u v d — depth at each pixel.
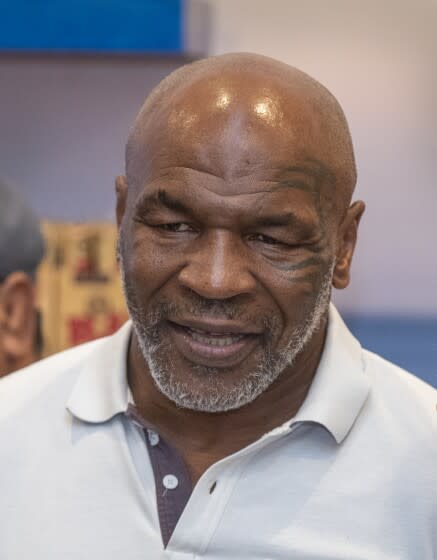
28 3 4.41
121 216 1.94
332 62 5.14
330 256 1.79
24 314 2.44
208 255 1.68
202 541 1.79
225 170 1.67
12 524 1.88
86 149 5.20
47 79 5.16
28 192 5.23
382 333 4.90
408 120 5.19
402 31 5.14
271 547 1.78
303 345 1.81
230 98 1.71
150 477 1.87
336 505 1.81
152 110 1.80
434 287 5.31
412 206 5.25
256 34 5.10
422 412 1.92
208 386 1.76
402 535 1.82
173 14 4.48
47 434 1.95
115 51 4.50
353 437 1.88
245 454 1.81
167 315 1.75
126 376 1.97
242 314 1.71
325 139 1.76
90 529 1.84
